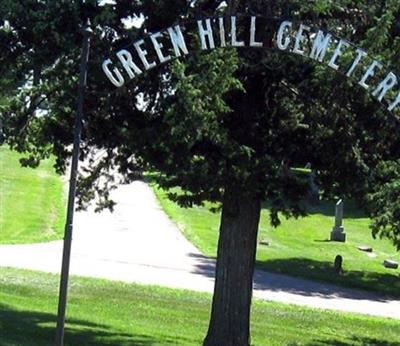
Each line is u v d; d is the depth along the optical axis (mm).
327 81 10953
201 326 17453
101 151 13891
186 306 19922
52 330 14047
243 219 13203
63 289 9078
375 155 12609
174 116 10062
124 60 10523
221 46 10375
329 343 17609
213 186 11586
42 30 10945
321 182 13016
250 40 10680
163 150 11406
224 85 10086
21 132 13664
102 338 14070
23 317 15102
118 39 11242
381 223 13391
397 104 10789
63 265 9039
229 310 13336
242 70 11461
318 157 12523
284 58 11219
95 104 11711
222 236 13406
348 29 11578
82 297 19406
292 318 20234
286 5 11016
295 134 12242
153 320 17484
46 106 13398
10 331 13359
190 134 10000
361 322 21047
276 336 17359
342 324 20438
